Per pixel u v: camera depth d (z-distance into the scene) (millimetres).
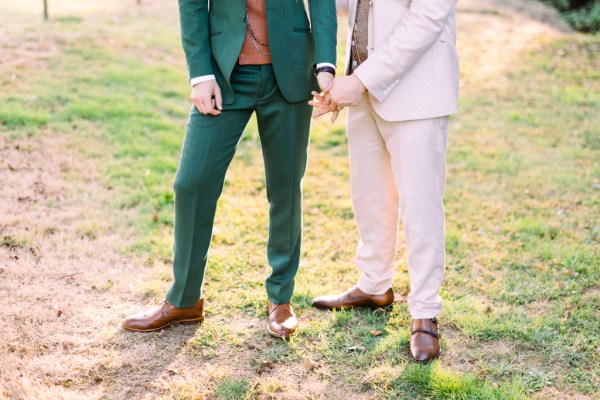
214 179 2572
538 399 2430
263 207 4402
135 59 7477
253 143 5742
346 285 3389
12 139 4867
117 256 3520
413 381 2541
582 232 4008
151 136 5457
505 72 8883
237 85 2535
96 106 5758
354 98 2502
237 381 2533
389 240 2938
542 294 3234
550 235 3979
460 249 3799
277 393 2486
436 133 2549
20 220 3768
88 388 2457
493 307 3123
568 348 2748
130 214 4051
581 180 4953
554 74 8648
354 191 2879
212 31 2547
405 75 2518
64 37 7672
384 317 3037
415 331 2719
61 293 3105
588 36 11031
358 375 2596
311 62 2627
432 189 2584
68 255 3477
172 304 2842
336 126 6465
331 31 2551
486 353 2734
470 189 4852
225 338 2836
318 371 2619
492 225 4160
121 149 5047
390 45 2430
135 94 6402
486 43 10602
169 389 2480
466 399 2420
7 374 2479
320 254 3752
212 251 3693
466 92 7977
